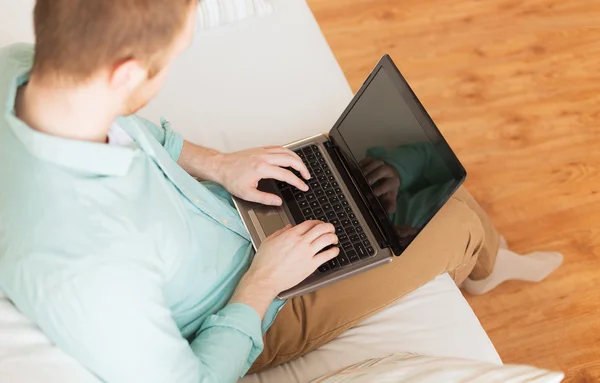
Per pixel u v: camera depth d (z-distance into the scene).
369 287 1.08
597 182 1.78
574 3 2.12
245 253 1.07
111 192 0.73
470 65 1.98
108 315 0.68
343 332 1.09
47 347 0.73
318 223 1.05
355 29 2.03
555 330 1.55
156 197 0.83
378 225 1.12
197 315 0.97
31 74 0.65
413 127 1.07
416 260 1.11
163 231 0.81
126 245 0.72
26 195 0.67
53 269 0.66
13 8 1.24
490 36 2.04
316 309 1.06
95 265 0.68
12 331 0.72
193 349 0.87
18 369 0.69
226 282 1.01
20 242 0.66
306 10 1.51
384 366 0.91
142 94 0.71
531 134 1.86
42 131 0.66
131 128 0.84
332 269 1.06
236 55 1.42
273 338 1.04
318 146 1.23
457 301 1.14
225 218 1.05
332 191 1.16
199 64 1.40
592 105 1.92
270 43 1.44
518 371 0.83
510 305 1.58
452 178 1.00
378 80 1.14
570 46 2.04
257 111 1.33
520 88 1.95
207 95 1.35
